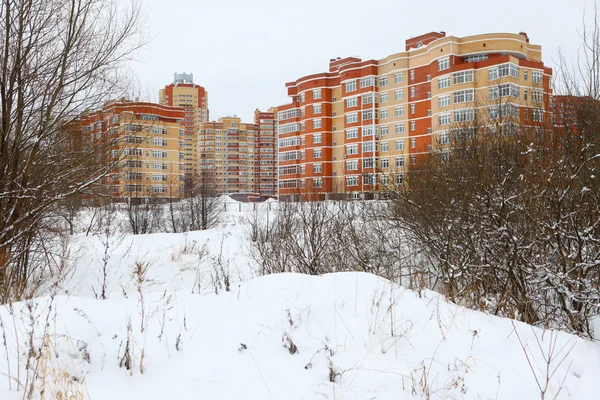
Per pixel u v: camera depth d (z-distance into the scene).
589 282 5.76
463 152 9.12
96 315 3.90
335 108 54.09
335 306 4.36
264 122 103.62
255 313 4.19
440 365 3.48
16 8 7.27
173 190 43.56
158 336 3.62
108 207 18.06
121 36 8.51
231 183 102.62
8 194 7.20
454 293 6.19
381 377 3.27
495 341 3.95
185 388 2.97
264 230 14.03
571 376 3.48
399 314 4.27
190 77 122.38
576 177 6.01
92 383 2.92
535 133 8.02
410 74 47.34
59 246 9.77
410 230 9.70
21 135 7.46
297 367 3.34
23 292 5.74
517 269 6.25
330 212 10.17
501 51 40.91
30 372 2.90
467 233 6.93
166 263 11.11
